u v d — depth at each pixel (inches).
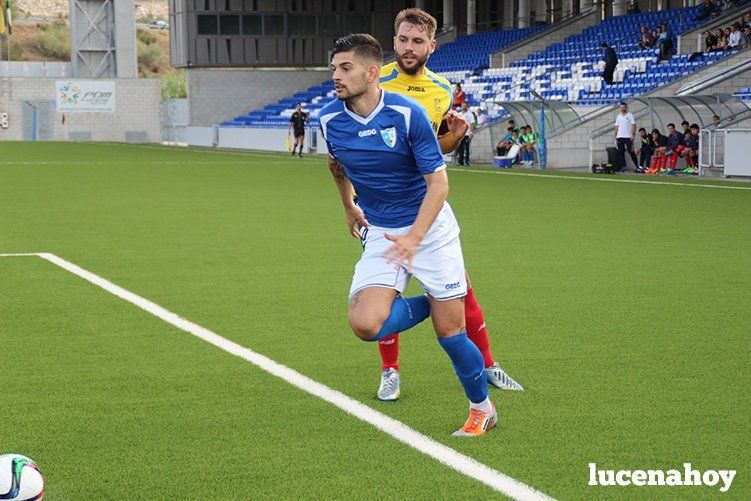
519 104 1268.5
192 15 2100.1
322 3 2137.1
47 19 4995.1
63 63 2645.2
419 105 211.6
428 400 242.7
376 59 209.6
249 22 2118.6
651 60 1424.7
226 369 271.9
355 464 196.9
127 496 181.2
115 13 2413.9
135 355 288.0
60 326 327.9
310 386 254.2
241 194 850.8
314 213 690.8
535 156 1278.3
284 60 2135.8
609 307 359.9
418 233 207.8
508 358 284.8
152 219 651.5
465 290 217.3
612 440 211.5
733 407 235.5
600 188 911.7
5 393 248.4
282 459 199.8
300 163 1379.2
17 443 209.8
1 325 329.1
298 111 1573.6
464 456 201.2
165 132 2402.8
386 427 220.2
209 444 209.0
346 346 299.9
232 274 431.8
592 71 1489.9
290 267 451.8
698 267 452.8
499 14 2192.4
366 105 211.6
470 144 1339.8
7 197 812.6
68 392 249.1
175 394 247.1
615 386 254.4
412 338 311.1
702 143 1076.5
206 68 2154.3
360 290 215.0
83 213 689.0
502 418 227.6
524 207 733.3
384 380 244.2
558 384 256.5
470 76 1785.2
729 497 180.7
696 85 1195.9
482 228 602.9
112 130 2409.0
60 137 2381.9
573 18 1800.0
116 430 218.5
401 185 217.3
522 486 184.7
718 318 340.2
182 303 366.6
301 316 343.9
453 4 2201.0
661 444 208.8
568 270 444.5
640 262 467.5
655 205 745.6
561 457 201.0
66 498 180.1
